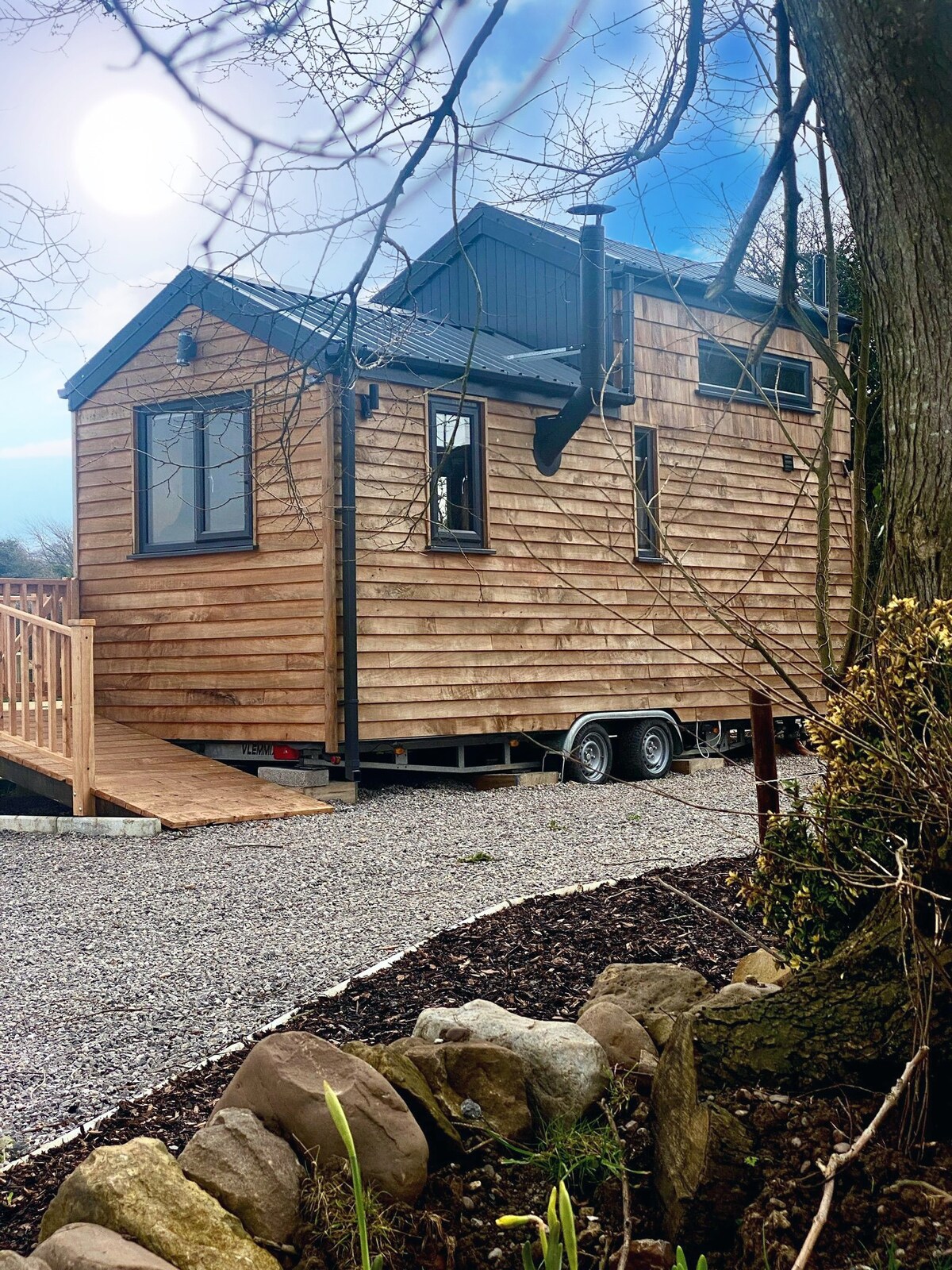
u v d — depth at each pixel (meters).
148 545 12.61
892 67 3.47
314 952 5.73
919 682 3.06
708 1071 2.88
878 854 3.28
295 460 11.40
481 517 12.25
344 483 11.02
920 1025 2.66
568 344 14.49
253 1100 3.03
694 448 14.43
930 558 3.51
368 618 11.27
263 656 11.66
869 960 2.98
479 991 4.67
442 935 5.55
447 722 11.84
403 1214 2.81
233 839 8.96
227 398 11.91
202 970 5.51
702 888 6.20
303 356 10.85
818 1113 2.74
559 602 12.88
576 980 4.73
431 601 11.77
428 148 5.21
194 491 12.23
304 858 8.18
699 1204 2.62
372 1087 2.96
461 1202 2.90
